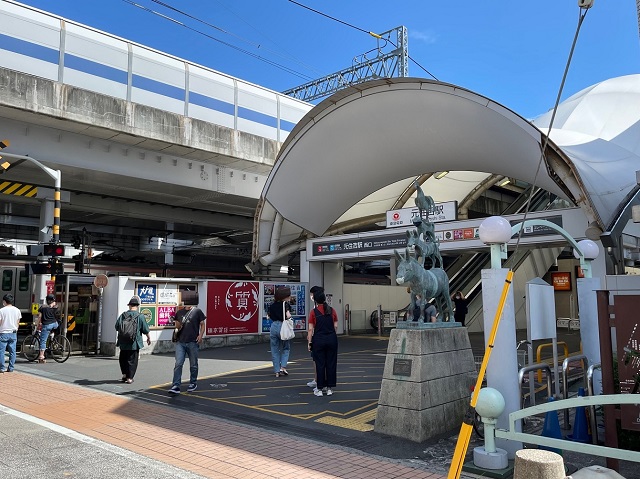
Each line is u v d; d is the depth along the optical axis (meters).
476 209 28.20
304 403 8.38
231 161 22.94
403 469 5.18
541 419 7.07
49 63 17.38
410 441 6.19
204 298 17.23
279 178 20.23
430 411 6.38
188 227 33.34
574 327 25.67
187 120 20.52
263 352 15.89
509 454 5.43
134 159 20.66
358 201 23.61
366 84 16.47
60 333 15.17
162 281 16.00
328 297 22.88
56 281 15.70
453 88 15.25
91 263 24.89
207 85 22.06
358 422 7.13
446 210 18.28
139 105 19.09
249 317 18.53
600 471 3.84
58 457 5.57
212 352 15.91
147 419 7.32
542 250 26.23
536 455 3.77
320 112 18.14
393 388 6.55
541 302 6.66
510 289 5.58
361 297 24.58
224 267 44.31
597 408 6.40
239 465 5.31
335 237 21.72
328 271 23.06
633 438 5.34
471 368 7.41
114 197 25.28
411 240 7.00
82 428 6.82
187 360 13.99
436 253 7.68
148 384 10.26
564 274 28.52
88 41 18.44
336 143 19.36
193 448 5.91
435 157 19.94
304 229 22.86
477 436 6.33
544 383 9.84
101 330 15.30
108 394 9.21
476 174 23.67
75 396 9.03
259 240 22.70
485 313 5.71
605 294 4.98
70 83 17.84
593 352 6.95
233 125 22.89
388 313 24.80
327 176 20.89
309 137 18.94
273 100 24.70
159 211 28.09
